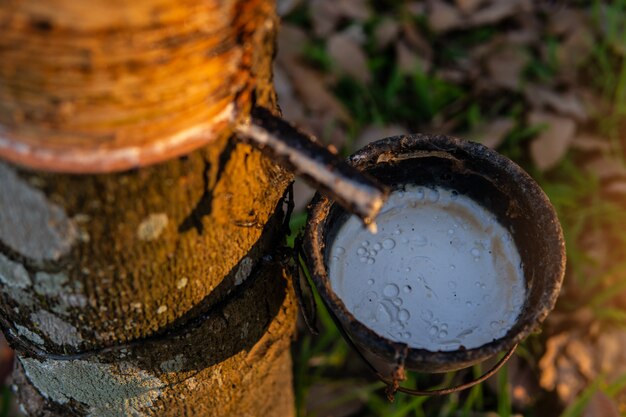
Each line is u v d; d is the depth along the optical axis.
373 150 0.66
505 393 0.86
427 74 1.09
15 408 0.88
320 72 1.08
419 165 0.68
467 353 0.60
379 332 0.64
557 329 0.93
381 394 0.91
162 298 0.62
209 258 0.62
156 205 0.57
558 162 1.04
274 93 0.61
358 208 0.56
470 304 0.66
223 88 0.55
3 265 0.61
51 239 0.58
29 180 0.55
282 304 0.72
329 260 0.67
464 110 1.07
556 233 0.64
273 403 0.80
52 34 0.51
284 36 1.09
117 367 0.66
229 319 0.66
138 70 0.53
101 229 0.57
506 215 0.68
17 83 0.52
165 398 0.69
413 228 0.69
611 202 1.00
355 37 1.11
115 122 0.54
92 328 0.63
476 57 1.10
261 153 0.60
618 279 0.96
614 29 1.10
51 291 0.61
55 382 0.69
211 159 0.57
